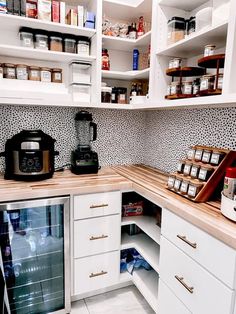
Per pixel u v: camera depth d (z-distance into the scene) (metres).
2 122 1.83
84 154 1.88
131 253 1.95
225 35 1.25
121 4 1.81
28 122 1.91
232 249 0.91
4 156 1.69
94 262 1.66
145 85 2.16
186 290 1.18
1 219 1.49
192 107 1.58
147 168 2.20
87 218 1.58
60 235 1.61
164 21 1.67
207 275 1.04
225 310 0.95
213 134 1.58
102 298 1.78
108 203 1.63
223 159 1.29
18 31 1.74
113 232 1.69
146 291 1.64
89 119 1.89
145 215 1.94
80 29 1.70
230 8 1.04
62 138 2.04
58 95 1.72
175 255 1.26
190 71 1.46
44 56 1.76
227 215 1.06
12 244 1.59
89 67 1.90
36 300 1.68
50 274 1.71
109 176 1.85
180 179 1.41
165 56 1.72
